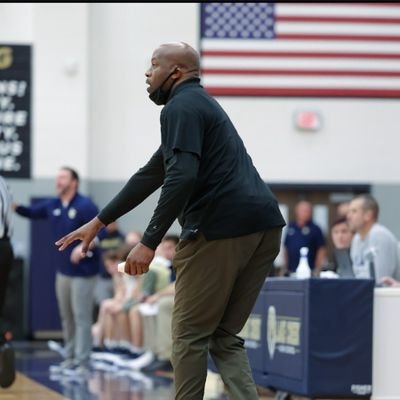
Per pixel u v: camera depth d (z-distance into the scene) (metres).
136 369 24.31
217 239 9.52
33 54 34.81
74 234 10.24
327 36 36.22
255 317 15.60
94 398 17.92
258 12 36.12
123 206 10.22
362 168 36.44
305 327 13.33
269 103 36.19
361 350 13.35
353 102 36.31
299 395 13.63
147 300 24.14
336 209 36.59
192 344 9.70
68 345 23.59
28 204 34.50
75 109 34.81
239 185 9.62
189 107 9.45
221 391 18.75
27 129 34.75
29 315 33.78
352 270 16.03
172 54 9.92
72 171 23.00
